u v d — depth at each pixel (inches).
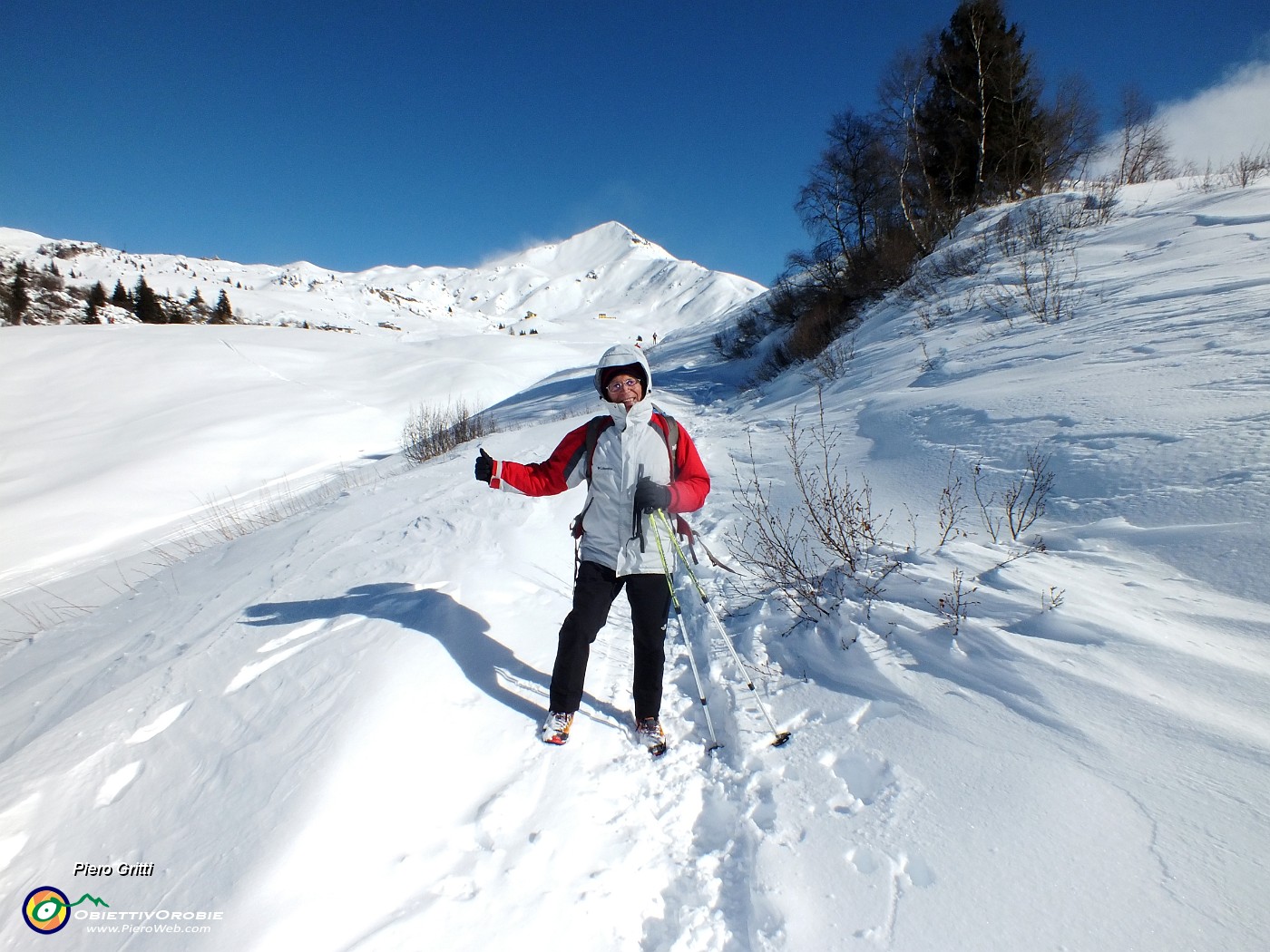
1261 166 487.5
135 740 100.7
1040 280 374.3
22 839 81.5
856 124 871.7
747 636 133.1
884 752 92.1
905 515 163.0
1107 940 59.3
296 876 71.6
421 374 1336.1
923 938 64.1
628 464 108.3
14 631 332.2
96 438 884.0
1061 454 156.9
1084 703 87.5
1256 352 169.0
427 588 154.4
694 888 78.2
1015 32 838.5
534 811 87.8
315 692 106.7
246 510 577.6
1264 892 59.4
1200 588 102.3
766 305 991.0
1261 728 76.7
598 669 130.0
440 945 66.8
